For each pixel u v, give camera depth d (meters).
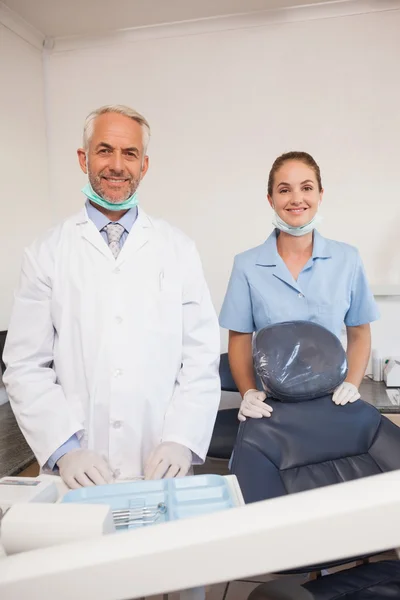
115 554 0.30
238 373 1.57
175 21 2.32
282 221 1.47
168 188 2.44
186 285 1.25
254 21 2.28
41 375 1.16
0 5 2.11
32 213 2.37
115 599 0.30
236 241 2.39
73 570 0.30
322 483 1.10
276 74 2.30
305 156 1.44
